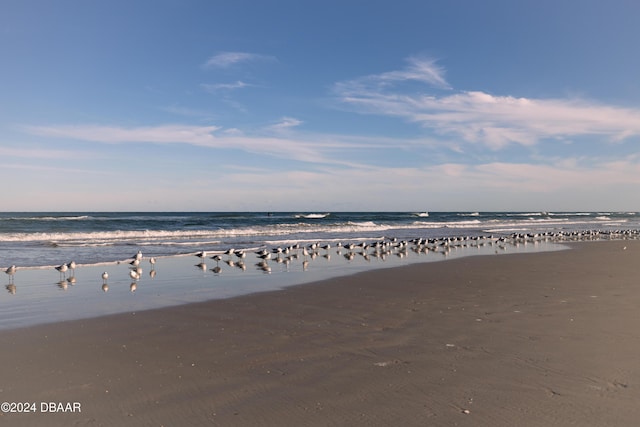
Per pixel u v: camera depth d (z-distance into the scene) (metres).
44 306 12.16
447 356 7.88
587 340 8.71
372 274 18.06
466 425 5.48
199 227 50.62
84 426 5.50
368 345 8.58
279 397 6.29
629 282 15.74
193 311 11.53
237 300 12.95
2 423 5.55
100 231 41.19
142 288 15.07
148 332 9.54
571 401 6.06
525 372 7.10
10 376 7.03
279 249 25.69
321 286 15.30
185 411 5.88
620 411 5.79
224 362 7.68
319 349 8.36
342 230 53.19
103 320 10.56
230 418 5.70
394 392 6.41
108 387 6.63
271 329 9.76
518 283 15.64
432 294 13.71
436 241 34.28
